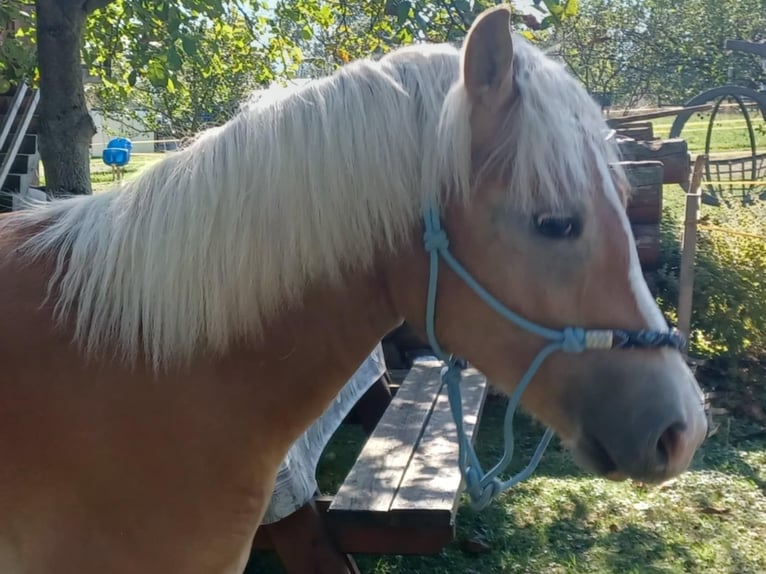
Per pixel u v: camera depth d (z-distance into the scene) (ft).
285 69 17.44
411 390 10.44
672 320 16.88
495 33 3.74
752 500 11.03
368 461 7.53
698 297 16.72
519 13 9.91
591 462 4.08
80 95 10.92
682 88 54.60
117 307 4.14
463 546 9.68
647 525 10.28
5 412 3.94
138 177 4.43
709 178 40.09
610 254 3.91
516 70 3.95
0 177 20.34
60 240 4.43
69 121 10.82
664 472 3.92
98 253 4.23
